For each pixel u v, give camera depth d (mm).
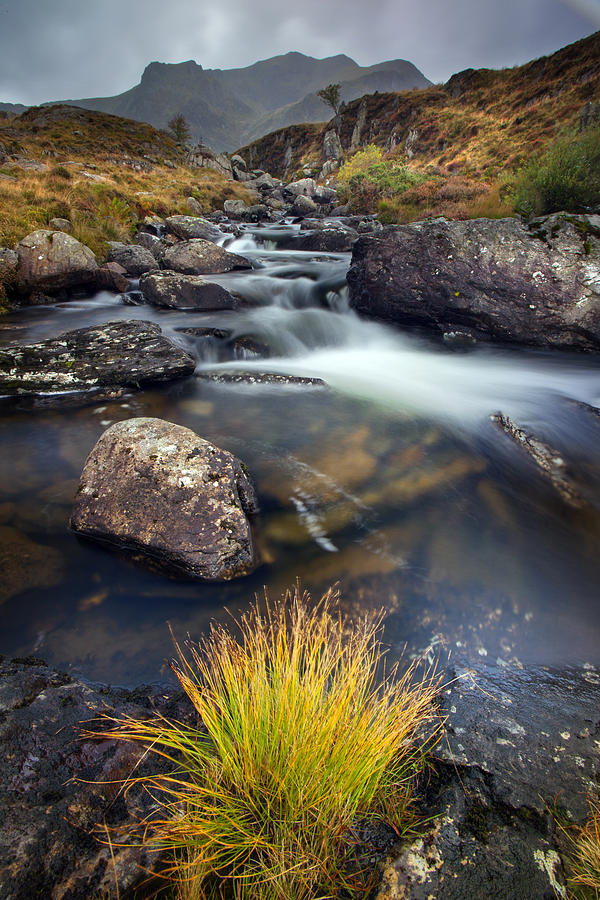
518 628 2996
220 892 1477
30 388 6477
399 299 10164
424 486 4625
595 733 2174
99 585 3195
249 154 84000
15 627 2814
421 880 1509
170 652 2693
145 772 1843
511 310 8969
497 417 5848
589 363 8219
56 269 12000
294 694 1682
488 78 57719
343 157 63625
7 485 4391
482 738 2121
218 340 8984
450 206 16766
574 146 12797
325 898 1459
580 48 47062
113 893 1417
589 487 4730
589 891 1492
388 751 1704
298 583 3297
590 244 8656
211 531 3342
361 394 6965
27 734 1924
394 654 2736
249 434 5551
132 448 3793
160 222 22859
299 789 1546
